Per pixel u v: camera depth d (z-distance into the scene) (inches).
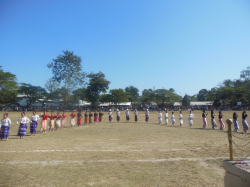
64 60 2215.8
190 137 481.7
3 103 2276.1
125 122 954.1
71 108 2357.3
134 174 223.1
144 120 1092.5
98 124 845.2
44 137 492.1
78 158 287.3
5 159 281.1
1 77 2202.3
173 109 2363.4
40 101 2554.1
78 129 669.9
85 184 195.9
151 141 428.8
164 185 193.5
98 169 239.8
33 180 205.8
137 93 4045.3
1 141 430.3
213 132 578.6
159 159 282.4
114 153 317.4
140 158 287.6
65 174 222.8
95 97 2541.8
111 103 2765.7
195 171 232.4
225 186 167.9
